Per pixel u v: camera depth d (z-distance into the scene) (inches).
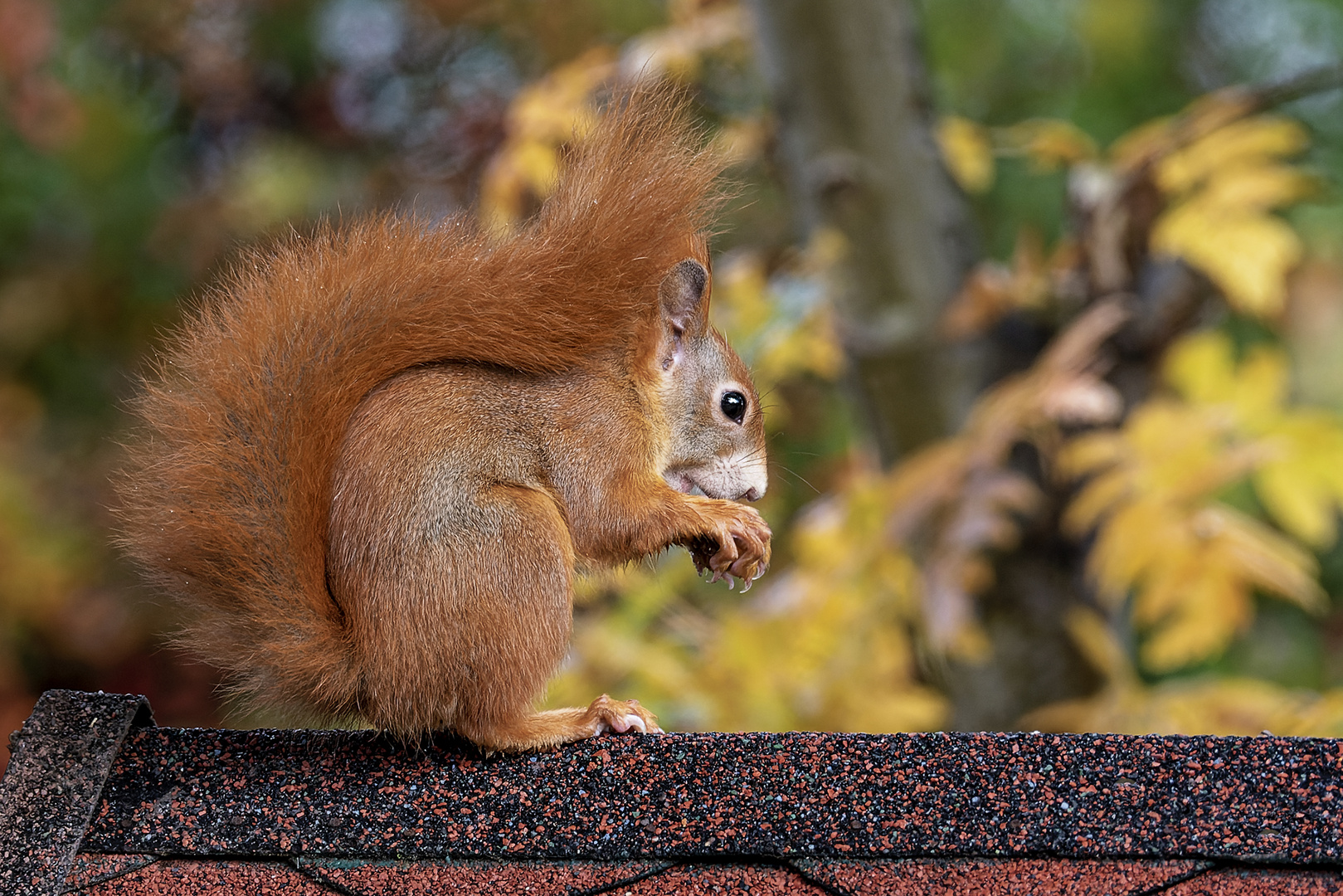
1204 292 443.2
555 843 191.6
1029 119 637.9
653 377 251.1
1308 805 188.1
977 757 192.9
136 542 211.3
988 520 382.0
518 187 417.7
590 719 217.6
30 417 625.3
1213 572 364.8
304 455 212.1
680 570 404.8
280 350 216.4
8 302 625.6
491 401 225.1
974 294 456.4
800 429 536.1
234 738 203.0
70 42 634.8
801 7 462.6
